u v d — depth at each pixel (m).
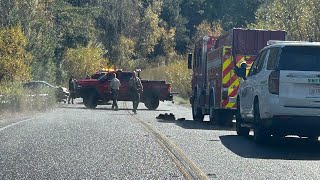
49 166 15.02
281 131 19.88
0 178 13.33
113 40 122.06
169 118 33.81
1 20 62.47
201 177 13.72
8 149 18.00
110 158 16.45
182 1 151.38
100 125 26.92
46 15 70.75
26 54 55.16
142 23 130.25
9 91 38.91
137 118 33.38
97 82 48.41
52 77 74.44
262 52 21.83
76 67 87.50
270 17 47.78
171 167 15.05
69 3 113.75
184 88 72.00
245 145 20.36
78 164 15.38
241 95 23.25
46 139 20.70
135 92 40.28
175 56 133.38
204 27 120.25
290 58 19.33
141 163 15.63
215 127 28.34
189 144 20.06
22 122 28.23
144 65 126.06
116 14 123.19
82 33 94.06
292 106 19.02
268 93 19.36
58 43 87.25
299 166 15.85
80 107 49.28
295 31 45.84
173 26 144.25
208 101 31.78
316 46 19.36
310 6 44.25
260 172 14.71
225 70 29.06
